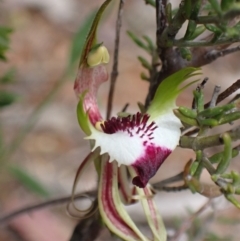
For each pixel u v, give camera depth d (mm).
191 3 136
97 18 150
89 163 151
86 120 146
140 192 154
